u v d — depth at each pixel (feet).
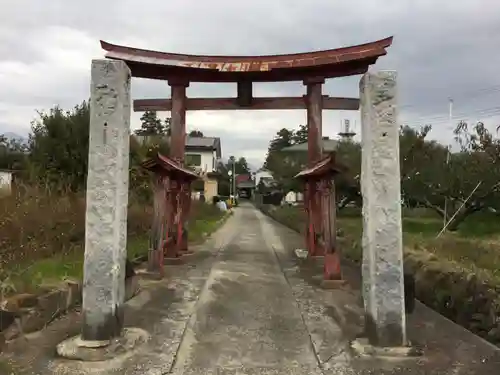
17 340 15.51
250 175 234.38
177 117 33.30
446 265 23.34
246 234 60.13
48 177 32.91
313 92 32.22
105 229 15.07
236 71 30.27
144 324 18.31
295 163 97.76
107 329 15.01
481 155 47.47
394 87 15.35
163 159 27.02
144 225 39.63
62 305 19.02
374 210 15.20
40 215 24.98
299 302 22.41
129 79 16.10
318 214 32.45
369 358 14.53
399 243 15.07
